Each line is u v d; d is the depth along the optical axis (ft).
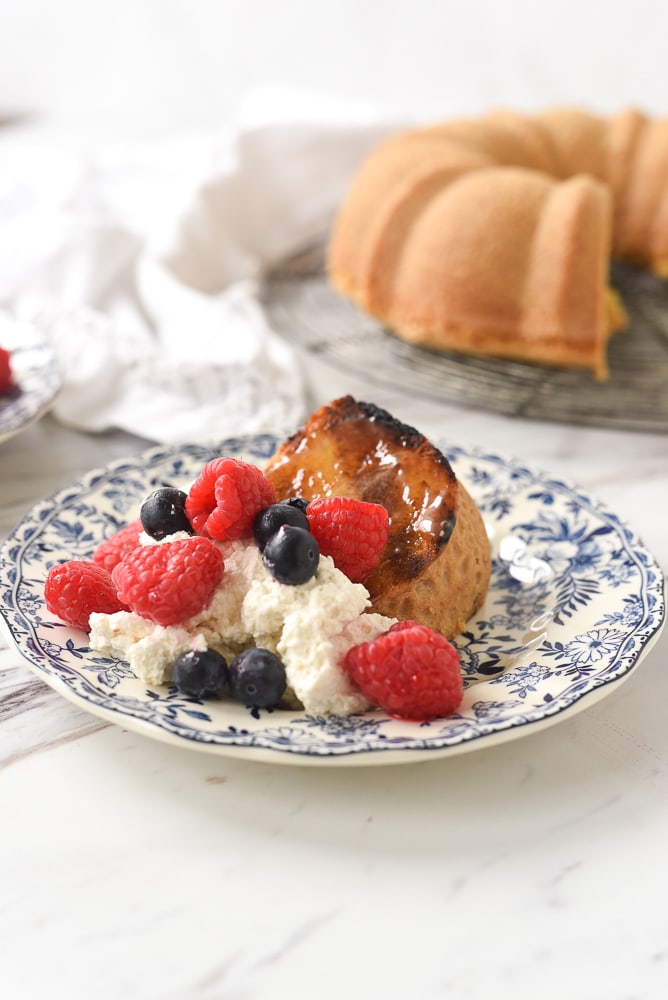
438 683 1.49
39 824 1.46
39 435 2.19
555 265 2.27
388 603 1.61
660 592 1.67
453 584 1.67
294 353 2.33
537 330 2.28
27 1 4.24
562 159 2.66
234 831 1.46
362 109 3.36
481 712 1.51
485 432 2.21
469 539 1.70
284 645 1.53
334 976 1.33
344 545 1.58
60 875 1.42
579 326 2.27
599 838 1.46
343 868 1.43
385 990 1.32
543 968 1.34
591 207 2.28
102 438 2.19
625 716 1.61
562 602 1.71
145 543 1.65
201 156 3.28
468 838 1.46
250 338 2.31
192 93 4.14
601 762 1.54
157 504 1.62
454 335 2.34
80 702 1.48
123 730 1.57
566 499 1.88
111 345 2.28
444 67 3.65
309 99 3.46
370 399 2.30
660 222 2.58
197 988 1.32
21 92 4.43
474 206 2.32
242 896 1.40
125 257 2.54
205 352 2.34
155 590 1.54
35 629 1.59
